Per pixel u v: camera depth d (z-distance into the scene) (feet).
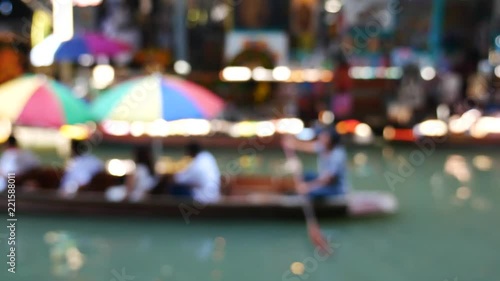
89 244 22.80
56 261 21.09
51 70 46.60
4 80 44.98
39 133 39.45
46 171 27.14
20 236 23.30
